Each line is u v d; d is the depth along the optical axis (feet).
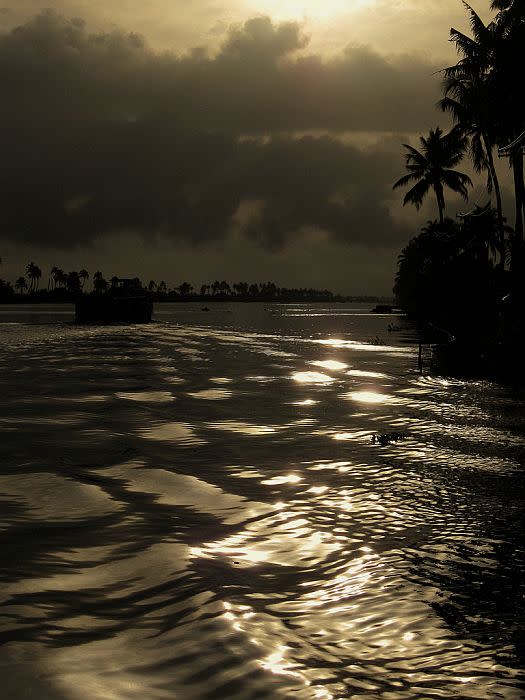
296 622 15.85
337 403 57.21
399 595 17.49
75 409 53.11
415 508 25.96
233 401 58.34
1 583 18.17
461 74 149.69
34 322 278.26
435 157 235.81
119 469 32.58
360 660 14.01
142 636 15.05
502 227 156.56
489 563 19.94
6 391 64.90
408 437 41.39
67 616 16.10
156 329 225.35
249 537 22.41
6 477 30.63
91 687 12.78
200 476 31.30
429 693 12.67
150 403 56.80
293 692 12.67
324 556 20.57
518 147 97.66
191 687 12.84
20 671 13.39
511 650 14.46
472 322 164.04
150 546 21.38
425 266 222.48
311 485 29.66
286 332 208.13
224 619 15.93
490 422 47.14
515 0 115.85
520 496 27.63
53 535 22.41
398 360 103.55
